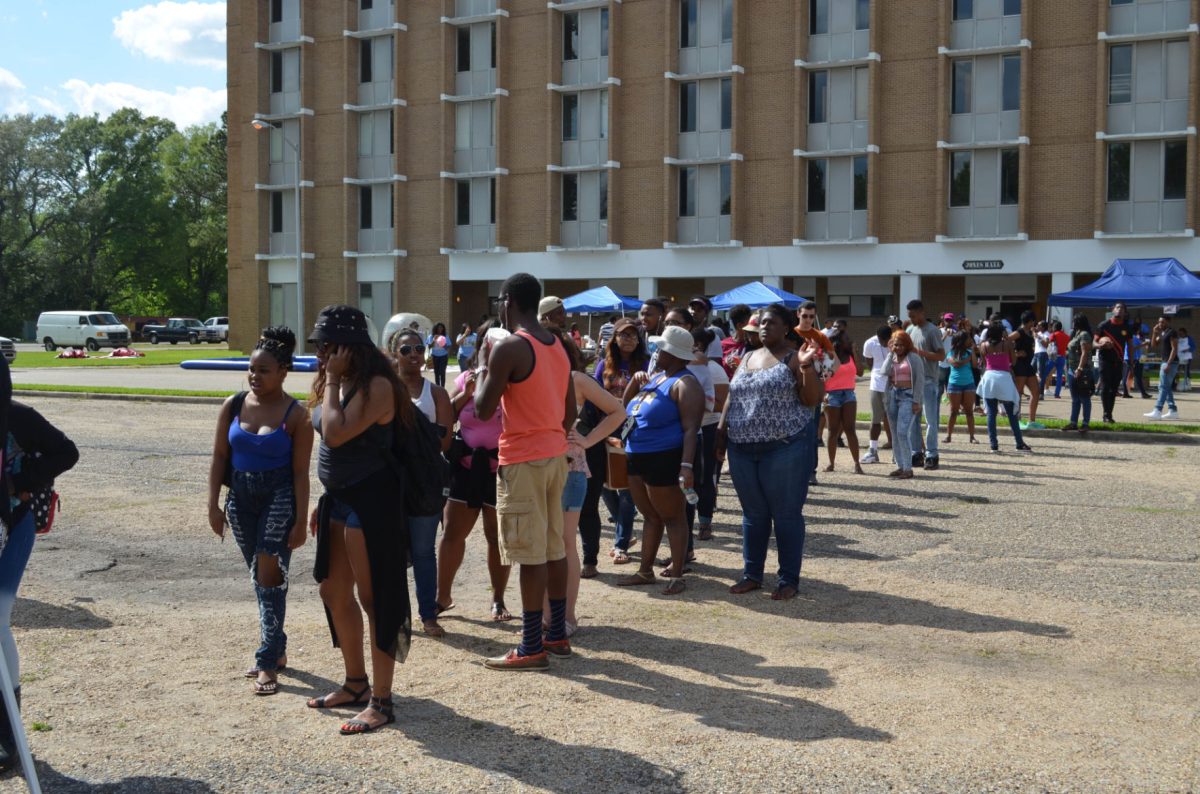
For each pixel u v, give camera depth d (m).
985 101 41.41
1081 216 40.09
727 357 12.50
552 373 6.15
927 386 14.41
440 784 4.60
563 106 47.84
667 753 4.93
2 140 87.56
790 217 43.97
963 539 9.88
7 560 4.72
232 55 57.38
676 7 45.53
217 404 25.17
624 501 8.98
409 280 51.16
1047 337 27.75
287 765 4.79
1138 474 14.02
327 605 5.46
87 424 20.47
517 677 6.05
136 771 4.73
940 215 41.56
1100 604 7.61
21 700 5.57
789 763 4.81
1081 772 4.71
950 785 4.57
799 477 7.75
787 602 7.72
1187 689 5.81
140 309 105.25
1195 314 40.56
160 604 7.65
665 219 45.69
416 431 5.24
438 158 50.12
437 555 7.52
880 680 5.97
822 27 43.47
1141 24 39.22
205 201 98.69
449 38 49.62
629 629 7.05
